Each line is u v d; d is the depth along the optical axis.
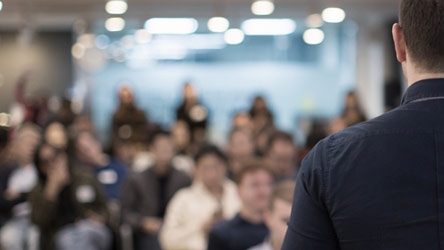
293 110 15.27
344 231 1.44
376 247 1.41
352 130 1.49
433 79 1.46
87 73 14.71
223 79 15.17
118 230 6.12
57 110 11.23
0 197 6.44
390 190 1.41
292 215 1.52
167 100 15.04
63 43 14.55
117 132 10.31
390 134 1.44
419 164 1.41
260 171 3.97
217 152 5.39
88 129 8.95
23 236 6.19
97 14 12.25
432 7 1.43
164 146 6.63
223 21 11.76
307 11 12.17
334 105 15.16
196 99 10.85
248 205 3.98
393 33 1.53
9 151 7.24
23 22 12.15
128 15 12.34
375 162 1.43
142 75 14.96
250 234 3.96
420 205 1.39
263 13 11.85
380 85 14.34
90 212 5.87
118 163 7.43
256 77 15.23
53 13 12.23
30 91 14.48
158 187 6.69
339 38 14.94
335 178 1.45
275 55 15.22
